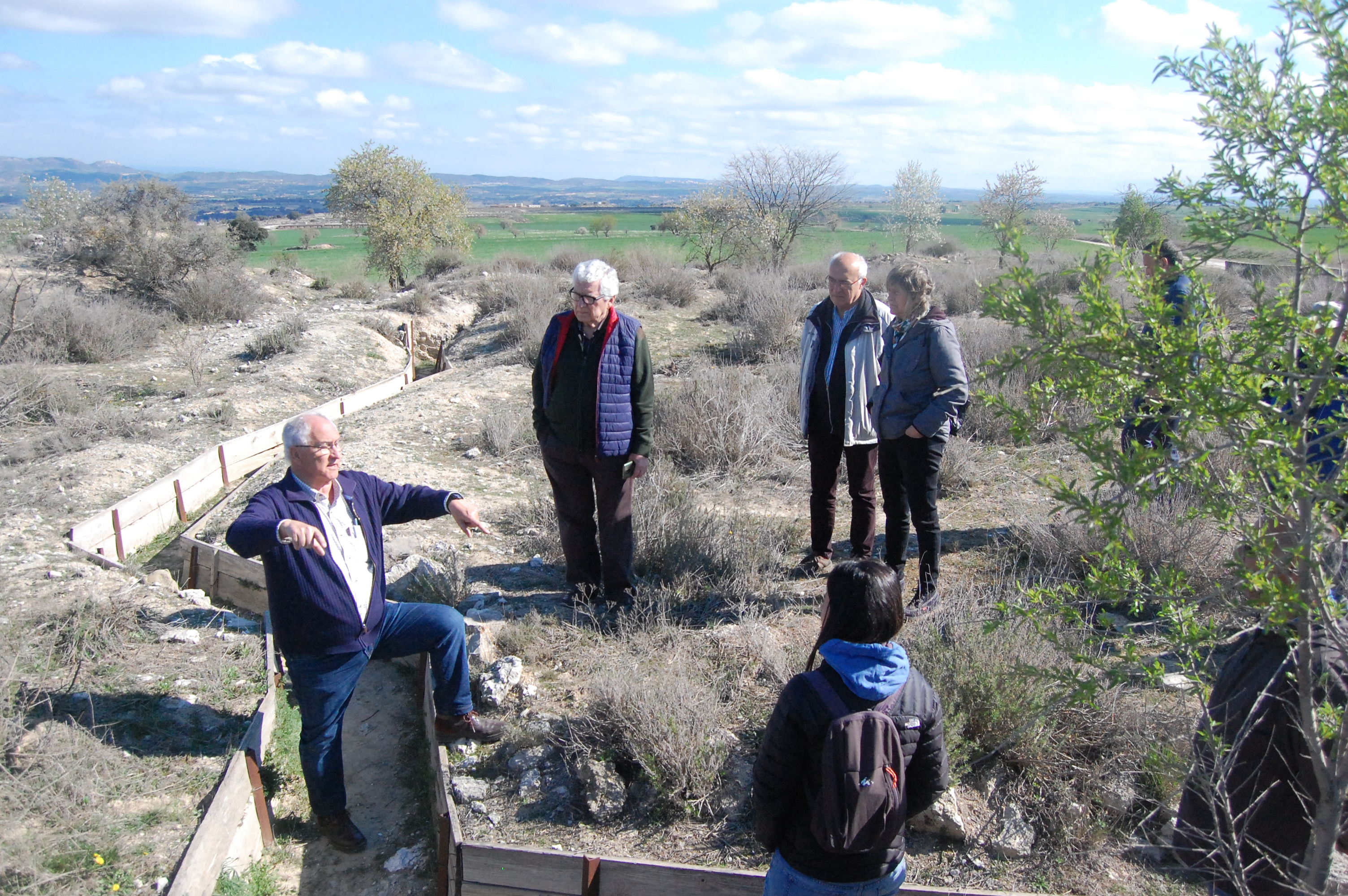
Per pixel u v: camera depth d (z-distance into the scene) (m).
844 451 5.05
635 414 4.63
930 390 4.31
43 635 4.73
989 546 5.58
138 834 3.47
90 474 8.13
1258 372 1.88
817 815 2.11
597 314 4.35
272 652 4.89
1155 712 3.55
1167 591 2.37
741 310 15.12
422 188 28.17
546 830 3.46
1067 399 2.08
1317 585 1.92
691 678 4.07
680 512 5.71
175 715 4.26
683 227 25.09
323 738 3.62
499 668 4.25
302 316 17.25
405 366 14.43
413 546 6.02
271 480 7.77
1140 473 1.86
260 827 3.79
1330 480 1.81
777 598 5.00
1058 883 3.11
